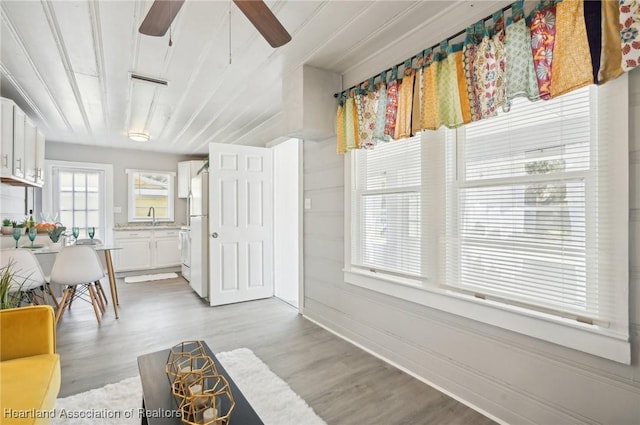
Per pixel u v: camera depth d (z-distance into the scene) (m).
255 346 2.70
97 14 1.97
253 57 2.56
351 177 2.78
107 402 1.87
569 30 1.43
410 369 2.27
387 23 2.13
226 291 3.94
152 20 1.44
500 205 1.79
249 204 4.12
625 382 1.35
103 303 3.79
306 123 2.72
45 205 5.43
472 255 1.91
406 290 2.26
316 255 3.28
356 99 2.58
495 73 1.69
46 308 1.67
